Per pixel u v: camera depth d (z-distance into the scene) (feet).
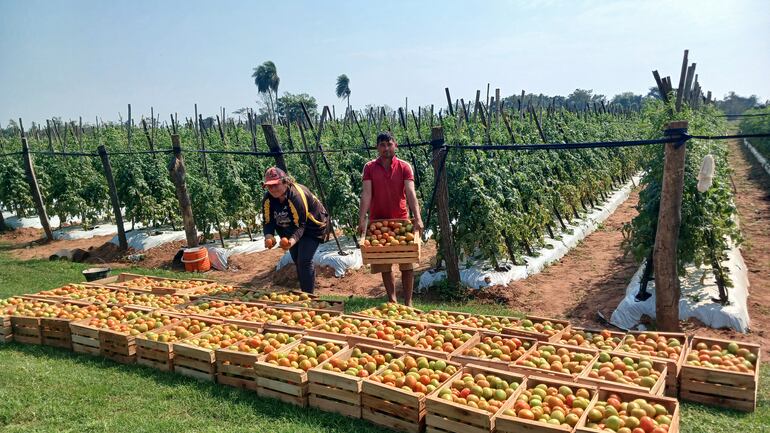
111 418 16.14
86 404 17.16
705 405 16.17
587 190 52.85
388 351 17.88
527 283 32.65
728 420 15.19
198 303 25.88
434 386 15.31
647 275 25.85
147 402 17.25
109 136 64.90
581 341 19.01
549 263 37.37
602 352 17.19
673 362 16.22
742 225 46.16
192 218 44.47
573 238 43.57
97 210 61.21
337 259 37.47
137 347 20.43
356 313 22.97
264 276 38.81
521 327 20.52
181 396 17.60
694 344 18.30
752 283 30.45
